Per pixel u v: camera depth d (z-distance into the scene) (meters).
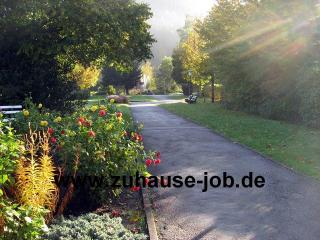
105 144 6.54
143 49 21.52
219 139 15.70
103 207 6.71
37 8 17.17
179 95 84.00
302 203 7.06
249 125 20.25
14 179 4.52
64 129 6.58
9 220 3.77
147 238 5.41
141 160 7.08
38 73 17.86
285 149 12.69
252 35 26.58
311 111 18.72
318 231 5.72
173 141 15.25
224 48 32.94
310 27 21.75
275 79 23.61
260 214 6.50
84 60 21.17
